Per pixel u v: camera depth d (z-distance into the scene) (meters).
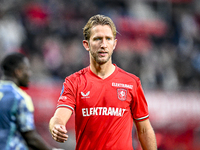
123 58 43.47
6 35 40.09
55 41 43.31
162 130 34.12
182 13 56.50
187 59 48.34
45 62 40.66
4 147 11.29
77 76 10.48
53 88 31.69
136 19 52.12
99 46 10.03
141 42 48.78
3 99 11.60
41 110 30.41
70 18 47.41
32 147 11.73
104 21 10.17
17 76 12.51
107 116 9.93
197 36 54.88
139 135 10.75
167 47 50.03
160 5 56.56
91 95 10.06
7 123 11.45
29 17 44.50
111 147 9.73
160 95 35.66
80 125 10.08
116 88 10.23
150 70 44.28
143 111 10.54
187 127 35.06
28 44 42.16
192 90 37.47
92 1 51.41
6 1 44.34
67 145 30.22
